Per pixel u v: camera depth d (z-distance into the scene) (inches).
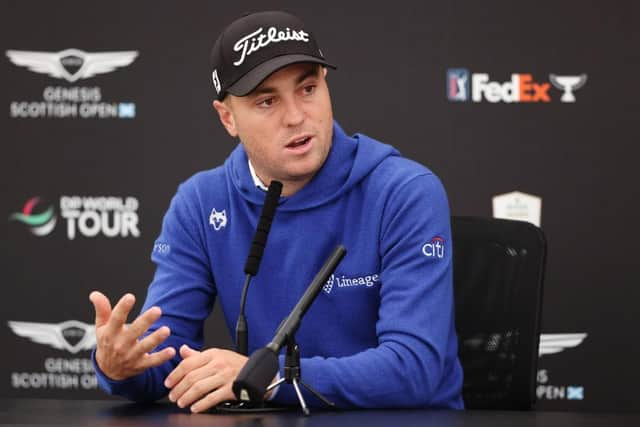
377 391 238.7
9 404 240.7
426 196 269.3
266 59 248.1
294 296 275.6
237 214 284.2
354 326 273.4
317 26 435.8
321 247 274.5
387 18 432.5
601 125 424.2
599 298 426.0
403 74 432.5
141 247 448.5
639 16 420.8
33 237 452.1
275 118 254.2
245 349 236.1
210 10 440.8
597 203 425.1
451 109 430.6
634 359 424.8
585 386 427.2
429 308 256.2
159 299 282.8
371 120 434.6
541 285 300.4
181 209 291.6
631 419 204.5
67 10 445.7
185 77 442.6
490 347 303.9
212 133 443.2
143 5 442.9
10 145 450.3
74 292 451.8
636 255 422.9
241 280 282.0
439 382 259.8
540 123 426.9
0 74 448.5
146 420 208.1
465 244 313.4
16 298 453.4
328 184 274.8
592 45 423.5
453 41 429.7
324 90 258.4
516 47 426.9
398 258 264.5
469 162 430.6
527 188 428.5
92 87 446.3
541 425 196.5
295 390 230.5
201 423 203.2
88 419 210.2
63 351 453.7
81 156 448.5
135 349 236.2
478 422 201.2
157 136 445.1
